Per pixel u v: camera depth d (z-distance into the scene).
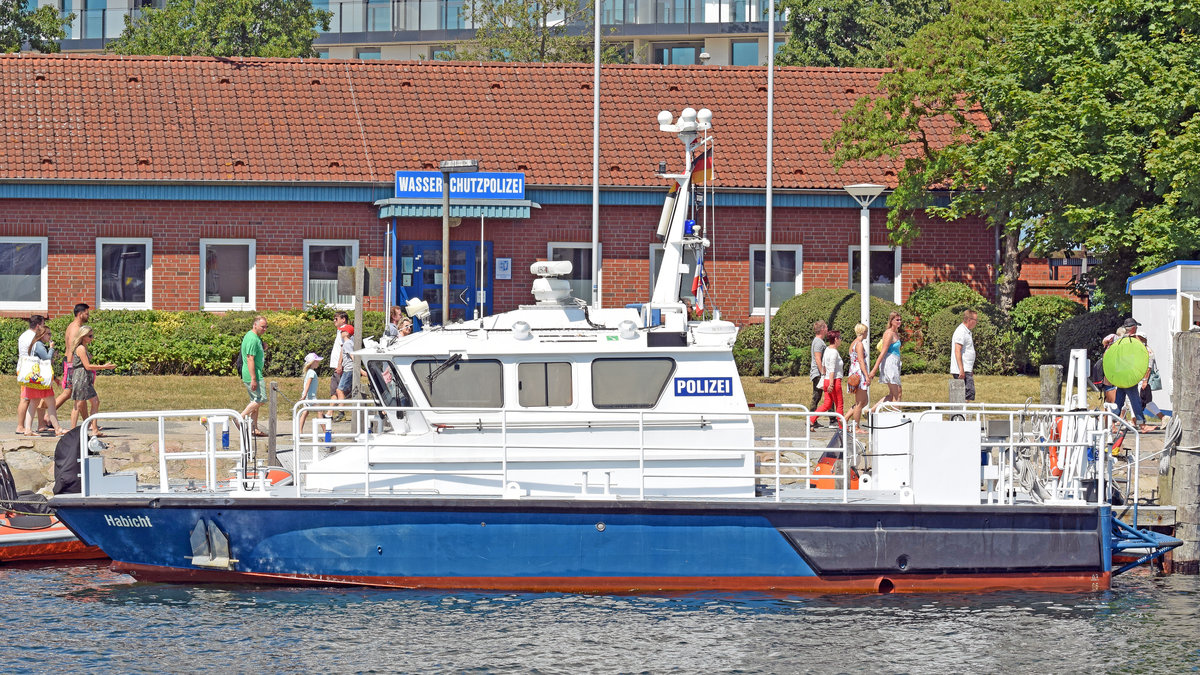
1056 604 33.16
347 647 29.48
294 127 72.31
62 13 131.50
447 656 28.94
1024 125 60.72
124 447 45.88
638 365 33.53
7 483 40.94
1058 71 60.56
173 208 69.19
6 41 102.50
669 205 36.59
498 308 71.00
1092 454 35.06
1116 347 39.81
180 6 107.62
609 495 33.09
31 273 68.62
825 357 50.66
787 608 32.38
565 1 108.50
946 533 33.19
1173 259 57.75
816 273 72.62
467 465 33.25
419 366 33.31
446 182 48.28
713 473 33.44
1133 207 61.56
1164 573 37.53
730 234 71.94
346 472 32.25
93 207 68.62
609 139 73.69
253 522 33.19
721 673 28.06
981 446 33.59
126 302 69.38
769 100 66.62
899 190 68.06
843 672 28.23
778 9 113.94
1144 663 28.94
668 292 36.28
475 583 33.12
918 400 57.94
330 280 70.31
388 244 69.69
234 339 63.97
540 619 31.34
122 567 34.12
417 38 132.50
